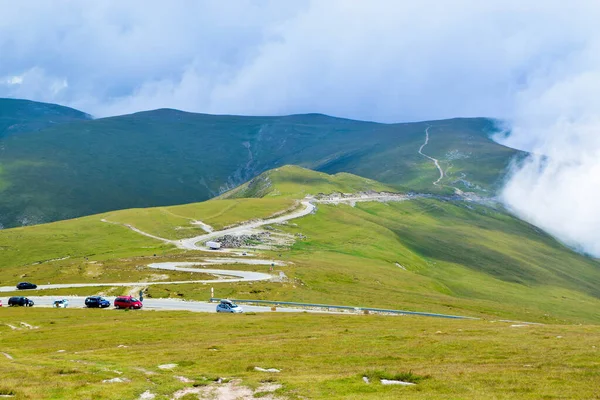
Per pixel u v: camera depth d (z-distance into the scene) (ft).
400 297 448.65
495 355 158.92
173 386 121.19
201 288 431.43
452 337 198.80
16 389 114.73
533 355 156.35
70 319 291.17
